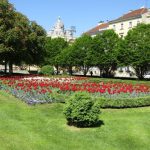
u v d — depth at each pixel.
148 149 12.72
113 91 22.25
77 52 60.22
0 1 40.88
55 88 24.09
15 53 43.66
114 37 55.75
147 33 46.69
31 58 48.44
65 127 14.45
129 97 21.09
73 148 12.28
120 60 49.47
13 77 36.31
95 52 56.25
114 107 18.81
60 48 70.56
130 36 47.72
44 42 51.19
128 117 17.00
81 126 14.48
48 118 16.20
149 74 59.09
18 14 44.84
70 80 34.69
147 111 18.61
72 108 14.45
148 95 22.53
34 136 13.14
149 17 71.25
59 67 73.88
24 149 11.68
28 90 22.27
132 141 13.28
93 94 21.86
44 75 44.44
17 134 13.16
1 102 19.88
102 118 16.22
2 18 40.56
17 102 20.09
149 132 14.39
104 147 12.57
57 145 12.41
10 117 15.84
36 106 18.62
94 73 78.75
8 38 39.81
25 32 44.66
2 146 11.69
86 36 60.47
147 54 45.97
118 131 14.23
